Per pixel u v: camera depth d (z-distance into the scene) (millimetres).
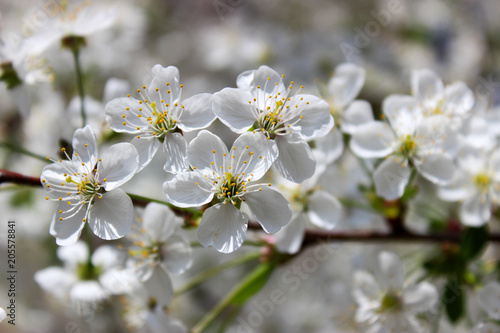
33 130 388
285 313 394
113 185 273
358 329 346
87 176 275
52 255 405
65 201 277
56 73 377
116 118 279
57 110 383
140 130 279
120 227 272
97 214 274
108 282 321
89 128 278
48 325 398
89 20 317
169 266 292
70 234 275
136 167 275
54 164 278
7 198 396
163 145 277
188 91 443
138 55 443
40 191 398
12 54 318
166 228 292
